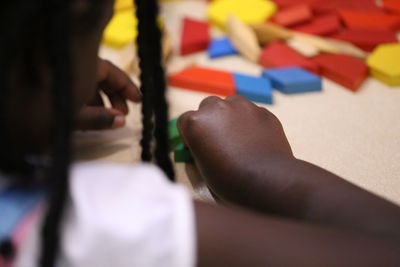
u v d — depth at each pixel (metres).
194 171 0.68
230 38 0.96
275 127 0.62
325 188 0.48
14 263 0.33
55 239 0.32
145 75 0.52
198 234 0.35
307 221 0.47
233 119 0.61
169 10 1.08
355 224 0.43
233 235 0.35
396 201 0.62
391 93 0.84
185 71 0.86
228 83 0.82
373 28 0.98
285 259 0.35
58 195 0.33
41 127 0.36
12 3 0.30
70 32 0.33
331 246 0.36
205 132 0.61
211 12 1.04
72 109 0.33
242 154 0.57
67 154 0.33
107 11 0.37
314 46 0.91
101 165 0.37
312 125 0.76
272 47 0.92
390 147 0.72
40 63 0.33
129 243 0.32
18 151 0.35
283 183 0.52
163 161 0.54
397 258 0.36
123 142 0.73
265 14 1.03
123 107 0.73
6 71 0.31
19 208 0.34
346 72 0.85
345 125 0.76
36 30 0.32
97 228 0.32
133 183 0.35
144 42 0.49
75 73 0.36
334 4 1.06
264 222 0.37
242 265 0.35
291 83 0.82
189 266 0.33
